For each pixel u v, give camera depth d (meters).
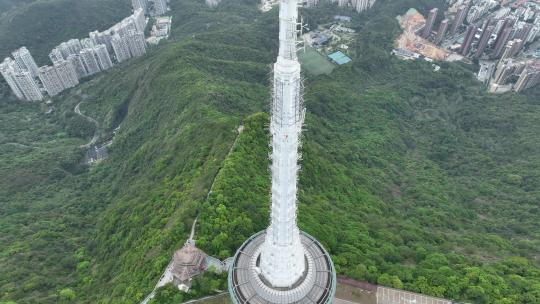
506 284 115.38
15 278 140.75
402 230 146.00
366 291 109.50
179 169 162.50
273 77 70.94
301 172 153.38
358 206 159.00
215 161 147.38
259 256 100.94
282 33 66.06
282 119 70.50
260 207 126.44
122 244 141.12
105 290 121.19
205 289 103.31
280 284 93.50
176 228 119.00
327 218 133.62
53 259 155.00
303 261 96.75
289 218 84.06
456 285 110.56
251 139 157.12
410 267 120.06
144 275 112.25
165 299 102.38
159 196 151.50
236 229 117.38
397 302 107.50
